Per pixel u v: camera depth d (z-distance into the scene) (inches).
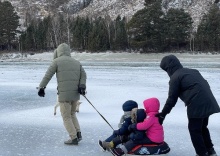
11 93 706.8
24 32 3358.8
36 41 3189.0
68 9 5078.7
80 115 448.1
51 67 291.0
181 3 3998.5
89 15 4488.2
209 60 2174.0
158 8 2765.7
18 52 3095.5
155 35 2736.2
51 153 271.7
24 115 455.2
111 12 4520.2
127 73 1256.2
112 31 2903.5
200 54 2571.4
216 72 1227.2
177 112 461.4
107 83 897.5
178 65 246.7
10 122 406.0
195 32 2989.7
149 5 2790.4
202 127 253.8
